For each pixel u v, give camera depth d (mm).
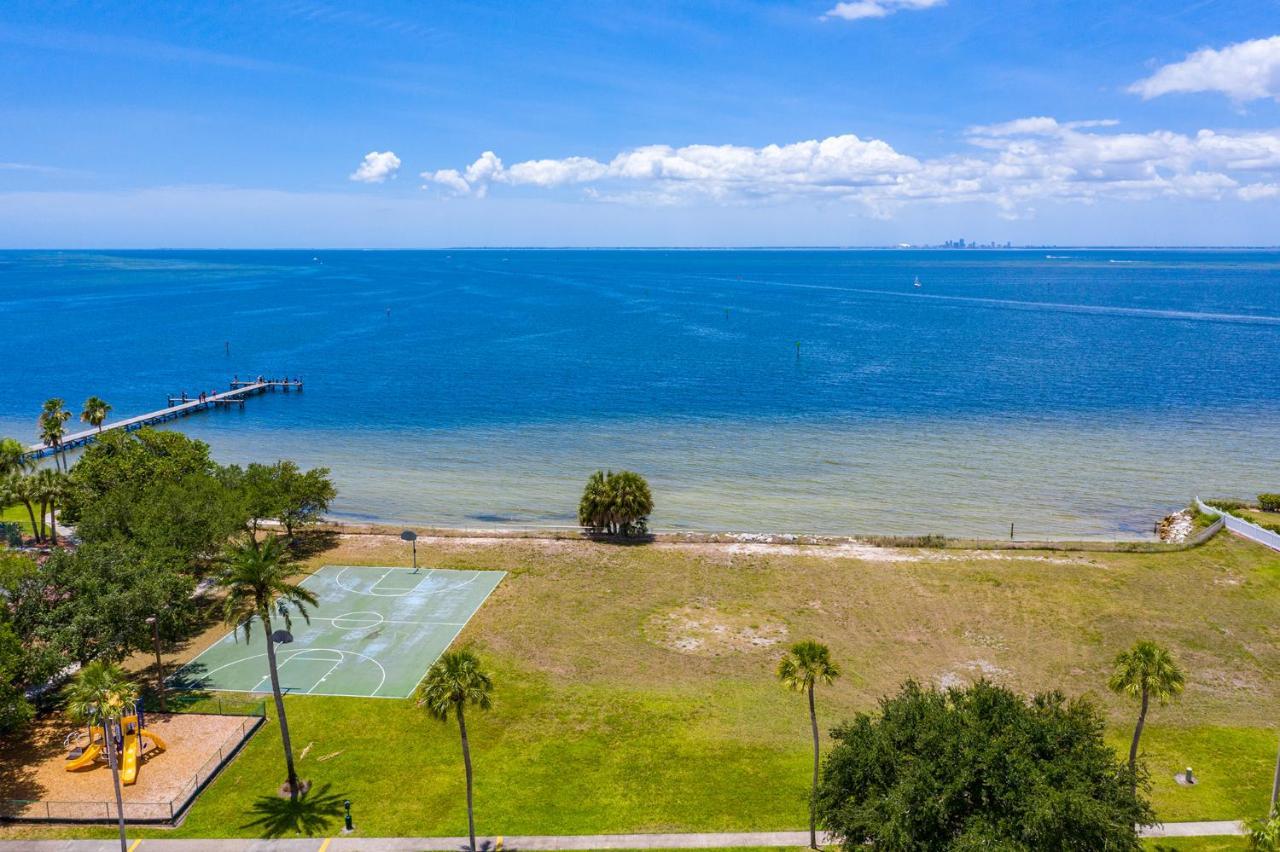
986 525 82000
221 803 40844
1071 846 30453
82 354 195875
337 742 46125
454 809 40469
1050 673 53750
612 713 48938
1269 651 56281
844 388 150000
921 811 32000
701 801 41188
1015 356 181250
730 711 49188
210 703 49906
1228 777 43281
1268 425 119875
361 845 37781
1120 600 63531
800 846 38031
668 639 58000
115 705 35875
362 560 72750
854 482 95375
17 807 39906
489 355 191250
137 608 46250
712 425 123625
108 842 37719
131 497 62031
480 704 35719
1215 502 84562
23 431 124000
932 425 122000
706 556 72875
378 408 138750
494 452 110125
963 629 59438
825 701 50344
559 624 60375
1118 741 46406
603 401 141625
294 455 109438
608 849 37719
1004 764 32625
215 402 142625
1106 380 153375
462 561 72312
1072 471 98875
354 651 56469
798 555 72812
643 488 77062
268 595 41438
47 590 47531
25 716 41562
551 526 82312
